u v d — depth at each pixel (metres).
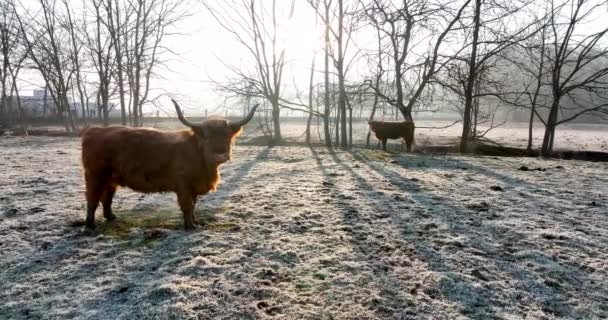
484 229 5.66
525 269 4.34
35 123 36.50
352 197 7.41
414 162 13.02
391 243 5.02
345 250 4.73
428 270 4.25
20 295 3.62
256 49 20.22
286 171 10.73
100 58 24.17
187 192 5.32
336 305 3.52
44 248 4.72
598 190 8.55
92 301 3.50
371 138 27.02
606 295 3.82
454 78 17.75
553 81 17.44
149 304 3.42
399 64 18.75
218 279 3.88
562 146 23.03
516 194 7.98
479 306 3.58
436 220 6.02
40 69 26.27
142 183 5.34
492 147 19.39
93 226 5.42
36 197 7.21
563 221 6.12
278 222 5.78
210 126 5.05
